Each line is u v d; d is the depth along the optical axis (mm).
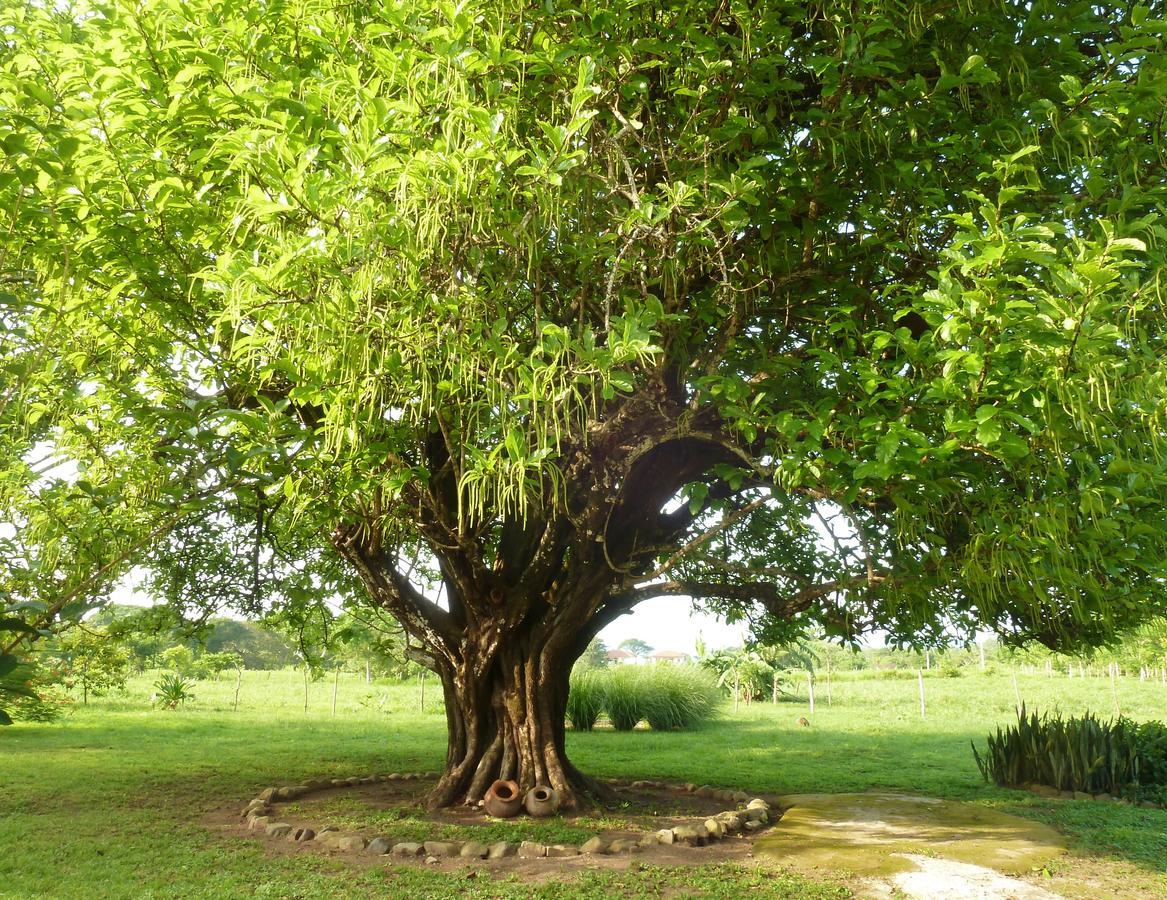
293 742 17703
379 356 5074
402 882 6602
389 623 13977
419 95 5074
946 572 6918
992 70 6160
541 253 5965
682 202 5594
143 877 6781
